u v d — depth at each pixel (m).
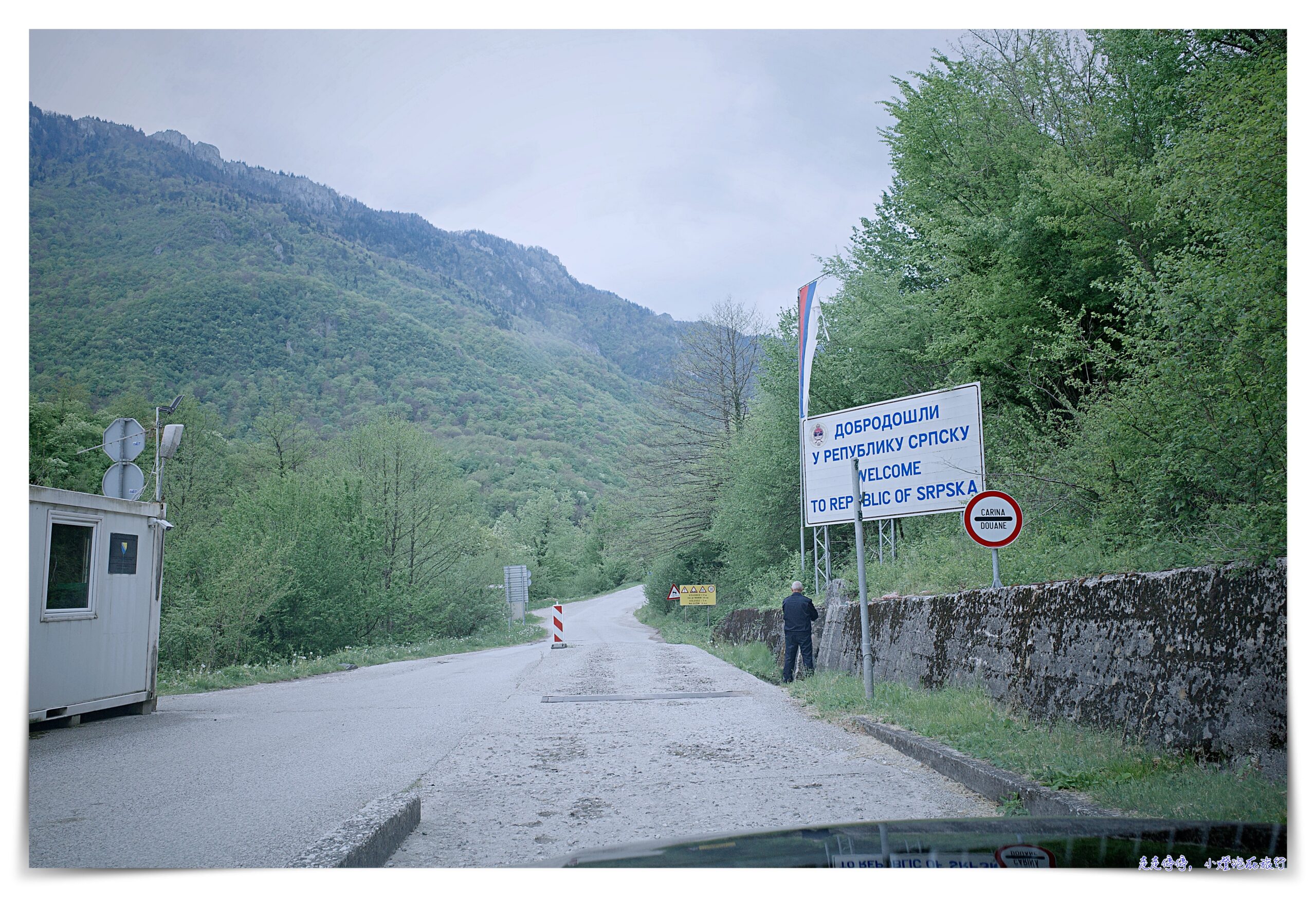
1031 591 7.61
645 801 5.66
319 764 7.11
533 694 12.35
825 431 11.39
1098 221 13.64
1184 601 5.50
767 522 28.03
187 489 40.81
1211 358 7.66
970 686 8.40
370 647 33.62
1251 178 7.08
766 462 26.78
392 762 7.18
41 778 6.53
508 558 71.88
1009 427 15.19
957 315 17.08
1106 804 4.53
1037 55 17.14
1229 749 4.83
